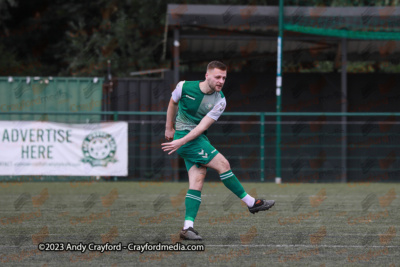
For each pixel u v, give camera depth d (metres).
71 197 35.38
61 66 84.00
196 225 23.45
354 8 48.31
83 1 83.38
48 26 84.62
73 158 45.78
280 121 51.25
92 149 45.97
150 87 51.88
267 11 48.12
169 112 20.84
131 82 51.78
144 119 51.72
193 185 20.28
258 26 48.22
